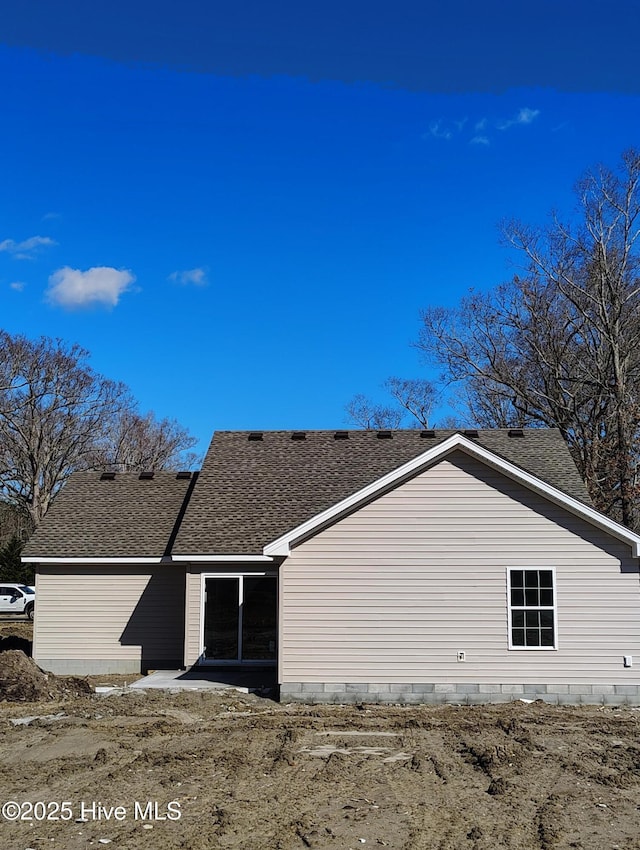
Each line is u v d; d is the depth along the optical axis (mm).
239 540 22375
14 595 45062
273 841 8766
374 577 18469
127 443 66000
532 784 11031
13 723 15305
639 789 10844
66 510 26469
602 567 18281
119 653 23641
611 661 18016
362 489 18484
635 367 40344
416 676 18125
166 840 8828
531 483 18391
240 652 22234
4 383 55344
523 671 18094
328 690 18109
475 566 18438
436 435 28375
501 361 45938
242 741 13711
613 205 41094
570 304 43281
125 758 12516
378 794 10555
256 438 28625
